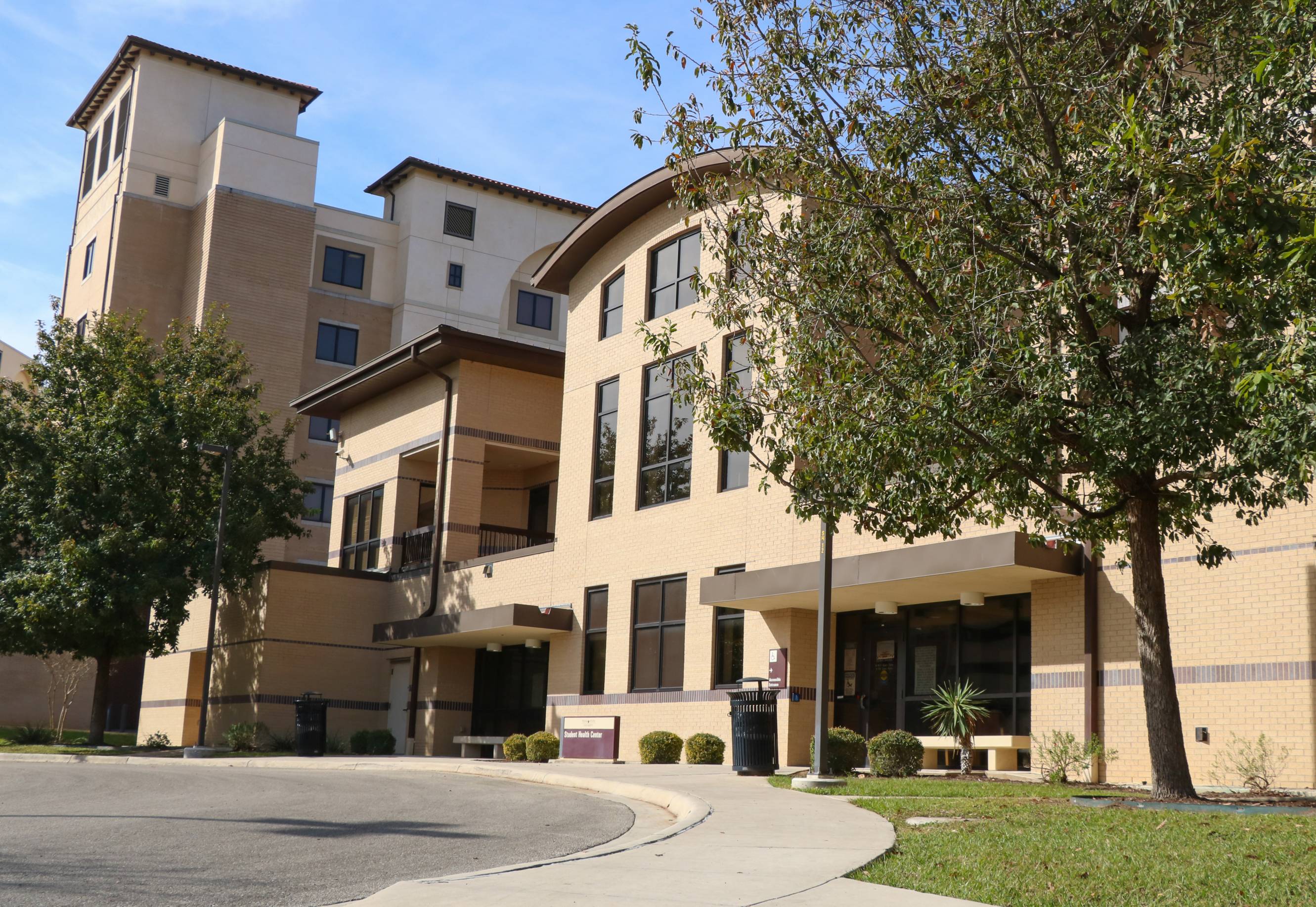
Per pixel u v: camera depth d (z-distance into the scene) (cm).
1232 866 831
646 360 2747
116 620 3144
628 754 2578
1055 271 1283
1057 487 1388
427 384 3447
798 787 1570
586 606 2802
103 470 3145
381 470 3612
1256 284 1020
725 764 2314
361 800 1506
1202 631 1697
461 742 3098
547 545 2942
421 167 5481
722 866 868
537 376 3412
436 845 1048
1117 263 1205
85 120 5709
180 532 3272
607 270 2939
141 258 4962
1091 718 1778
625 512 2728
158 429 3198
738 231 1570
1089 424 1180
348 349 5256
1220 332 1174
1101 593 1819
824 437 1356
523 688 3086
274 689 3300
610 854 934
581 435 2922
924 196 1341
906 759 1806
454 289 5491
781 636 2277
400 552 3484
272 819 1255
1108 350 1241
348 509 3791
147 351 3459
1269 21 1094
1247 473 1164
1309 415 943
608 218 2864
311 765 2402
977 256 1309
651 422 2719
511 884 800
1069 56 1320
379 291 5391
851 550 2156
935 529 1398
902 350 1362
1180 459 1188
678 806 1375
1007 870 834
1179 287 1073
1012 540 1767
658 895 757
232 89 5266
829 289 1402
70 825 1177
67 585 3014
